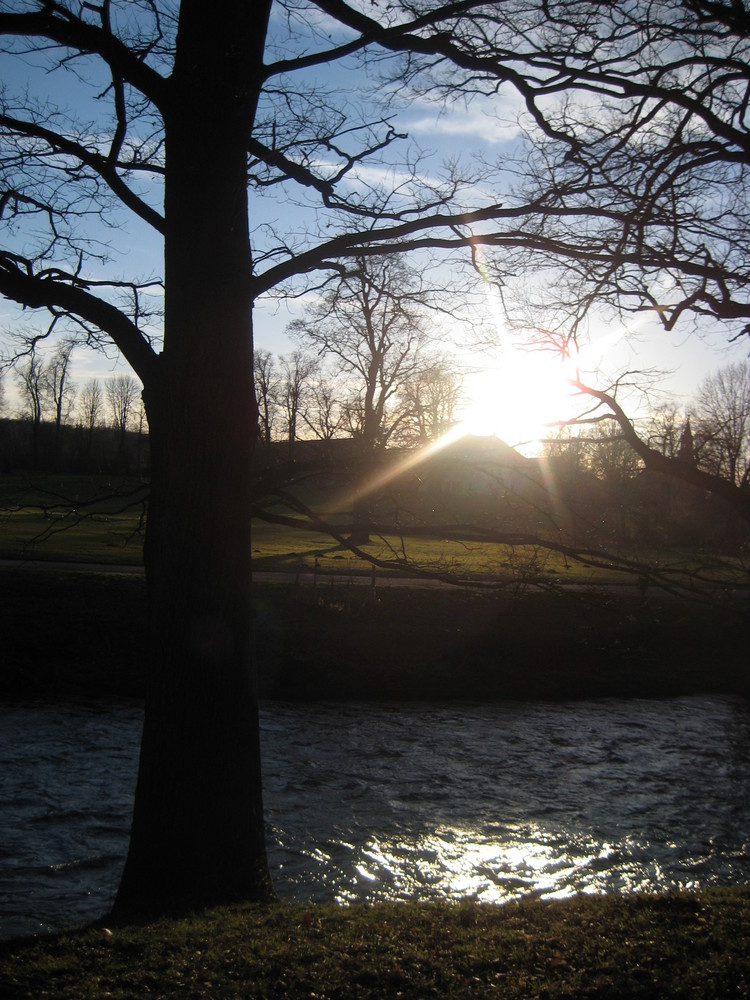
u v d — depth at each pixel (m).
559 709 23.72
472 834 14.47
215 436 7.61
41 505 8.73
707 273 7.45
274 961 6.06
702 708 24.02
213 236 7.70
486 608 26.95
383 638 25.92
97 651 24.06
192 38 7.64
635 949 6.33
